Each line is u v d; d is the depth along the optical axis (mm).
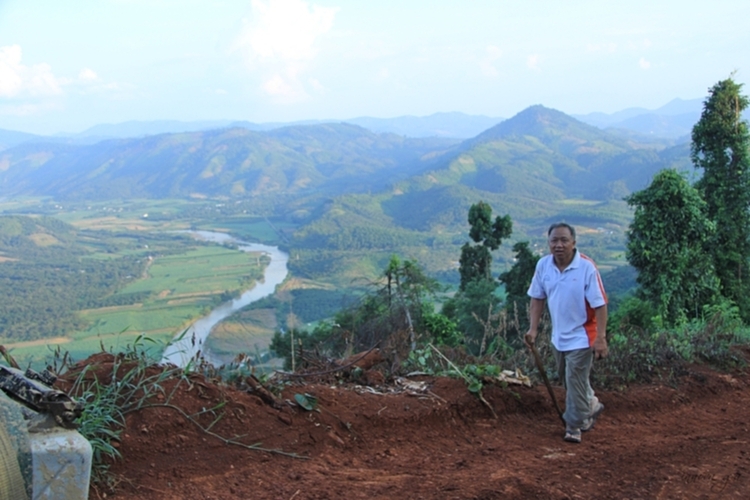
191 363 4234
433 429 4664
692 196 14844
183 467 3424
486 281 24781
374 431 4375
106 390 3555
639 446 4660
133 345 4113
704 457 4406
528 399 5371
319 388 4633
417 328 13859
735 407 6133
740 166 16438
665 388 6254
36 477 2568
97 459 3178
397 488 3471
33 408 2729
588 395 4809
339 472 3713
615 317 14281
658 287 14922
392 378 5387
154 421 3586
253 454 3705
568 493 3574
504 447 4543
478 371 5320
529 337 5000
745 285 16891
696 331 8117
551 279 4879
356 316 15898
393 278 17219
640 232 15219
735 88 16391
